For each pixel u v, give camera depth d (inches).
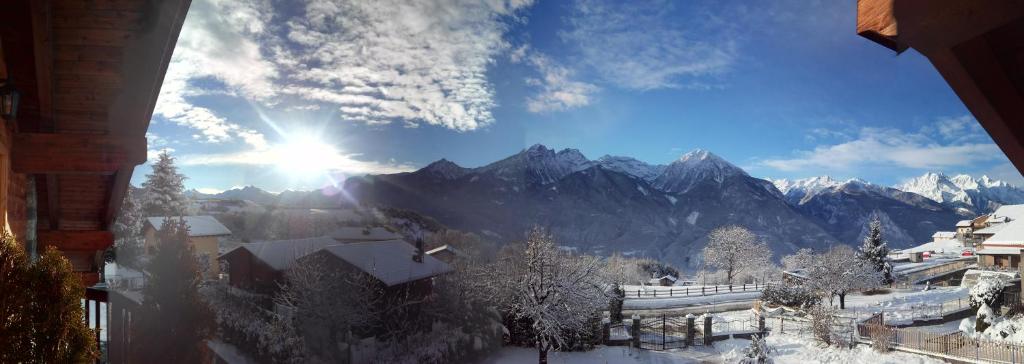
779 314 808.3
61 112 114.7
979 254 1191.6
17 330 64.9
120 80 101.7
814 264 965.8
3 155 110.0
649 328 676.1
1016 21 40.9
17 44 104.1
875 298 996.6
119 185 130.2
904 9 44.2
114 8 95.4
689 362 525.7
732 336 652.1
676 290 1118.4
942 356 504.7
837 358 546.9
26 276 67.6
